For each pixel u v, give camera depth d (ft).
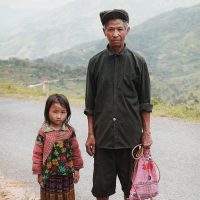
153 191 12.01
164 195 17.63
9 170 21.74
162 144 27.17
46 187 12.21
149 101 12.05
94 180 12.50
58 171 11.97
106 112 11.83
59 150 11.96
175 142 27.76
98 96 11.97
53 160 11.96
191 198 17.31
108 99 11.78
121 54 11.65
